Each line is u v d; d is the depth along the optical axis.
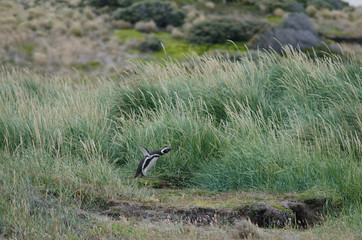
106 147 25.34
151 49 86.06
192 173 23.84
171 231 15.77
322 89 28.42
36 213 15.97
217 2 115.50
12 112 27.89
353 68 29.81
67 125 26.17
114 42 87.88
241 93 28.47
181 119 26.38
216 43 85.62
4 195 16.50
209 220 17.44
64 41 89.50
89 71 72.62
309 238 15.74
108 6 112.19
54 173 19.95
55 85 38.16
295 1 114.56
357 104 25.55
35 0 115.69
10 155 22.72
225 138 24.75
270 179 21.70
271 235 15.71
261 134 24.70
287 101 28.62
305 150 22.70
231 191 21.64
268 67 32.53
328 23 102.50
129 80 30.84
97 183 19.88
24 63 76.31
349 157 21.56
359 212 18.84
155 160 22.80
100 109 28.84
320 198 19.45
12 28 93.00
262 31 82.31
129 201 18.53
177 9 105.06
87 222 15.99
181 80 31.42
